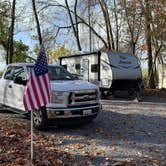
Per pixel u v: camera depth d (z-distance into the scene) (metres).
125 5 30.88
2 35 37.22
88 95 10.70
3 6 33.00
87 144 8.88
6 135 9.38
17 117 12.70
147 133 10.45
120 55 22.62
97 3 33.19
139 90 23.25
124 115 13.85
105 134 10.16
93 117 11.12
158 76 37.53
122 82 22.52
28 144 8.59
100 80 22.77
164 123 12.26
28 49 43.91
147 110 15.80
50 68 12.05
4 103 12.41
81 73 24.45
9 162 7.07
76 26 33.25
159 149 8.54
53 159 7.38
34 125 10.55
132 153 8.09
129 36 33.56
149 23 29.27
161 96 24.66
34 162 7.07
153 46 34.22
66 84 10.62
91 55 23.45
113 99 22.08
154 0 28.52
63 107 10.23
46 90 7.27
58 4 34.31
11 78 12.18
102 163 7.27
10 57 30.88
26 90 7.14
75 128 10.95
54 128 10.90
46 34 34.56
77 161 7.37
